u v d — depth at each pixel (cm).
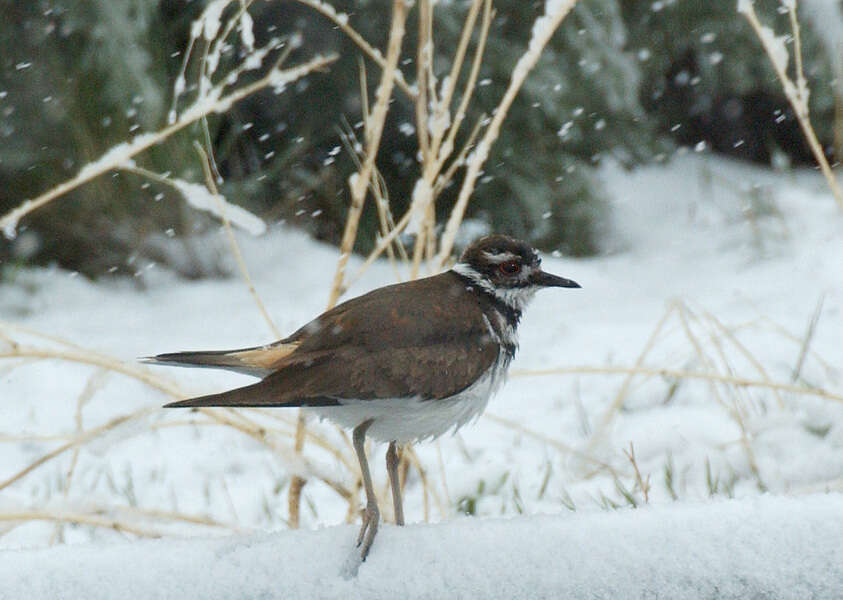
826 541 540
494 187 1739
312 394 646
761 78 1886
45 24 1522
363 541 564
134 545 570
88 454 1029
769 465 916
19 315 1442
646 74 1878
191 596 548
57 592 544
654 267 1677
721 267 1630
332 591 550
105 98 1495
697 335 1292
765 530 546
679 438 975
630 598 539
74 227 1589
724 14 1794
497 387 722
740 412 1034
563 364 1238
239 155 1736
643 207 1911
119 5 1445
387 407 667
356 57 1655
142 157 1549
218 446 1048
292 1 1642
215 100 757
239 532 753
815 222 1748
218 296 1545
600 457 948
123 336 1350
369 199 1762
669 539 548
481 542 555
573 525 559
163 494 938
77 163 1554
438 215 1762
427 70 885
